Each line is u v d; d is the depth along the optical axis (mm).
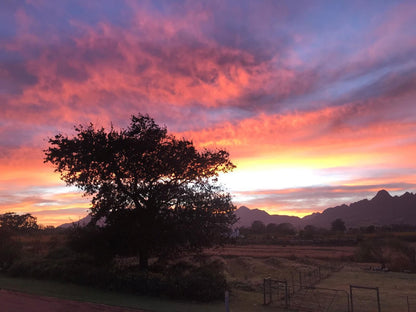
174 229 27609
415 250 58188
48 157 29094
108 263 29922
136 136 29281
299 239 134625
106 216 29734
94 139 28609
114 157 28406
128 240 27938
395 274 42281
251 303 21969
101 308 18578
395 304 23234
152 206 28969
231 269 45375
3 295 21250
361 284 33125
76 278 26859
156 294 22719
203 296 21812
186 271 27297
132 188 29484
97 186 30078
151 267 30125
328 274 41000
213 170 31234
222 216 30297
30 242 49781
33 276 29812
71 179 30250
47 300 20141
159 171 28828
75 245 29719
